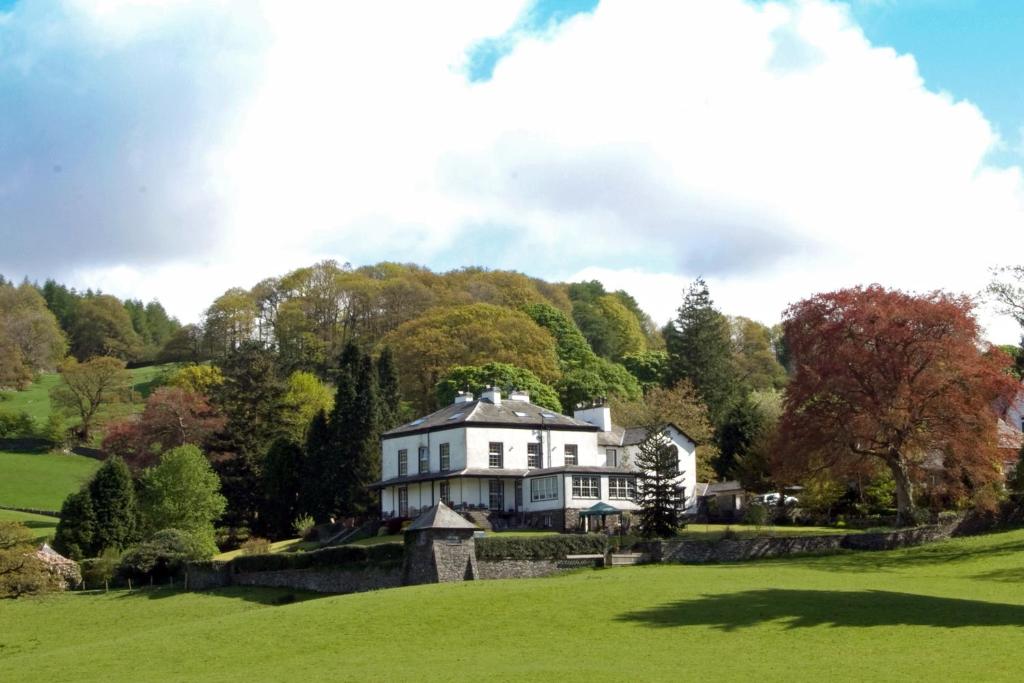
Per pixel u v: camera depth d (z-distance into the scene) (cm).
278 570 7206
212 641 4834
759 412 10906
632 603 4969
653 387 14225
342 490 9744
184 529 9006
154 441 11281
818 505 9075
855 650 3972
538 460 8894
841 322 7450
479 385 11881
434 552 6128
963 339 7356
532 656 4138
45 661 4791
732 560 6925
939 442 7394
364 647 4491
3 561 6269
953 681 3422
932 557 6800
